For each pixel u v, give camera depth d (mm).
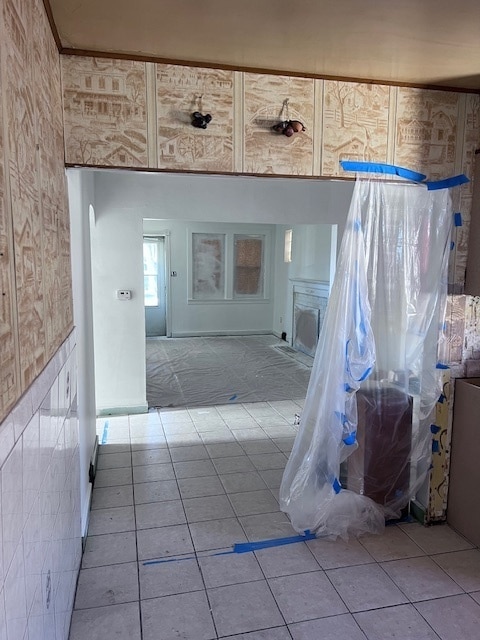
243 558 2258
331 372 2404
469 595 2018
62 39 1785
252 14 1589
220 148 2049
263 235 8523
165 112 1979
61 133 1845
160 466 3270
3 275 951
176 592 2023
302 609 1927
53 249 1605
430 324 2496
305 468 2523
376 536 2449
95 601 1963
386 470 2523
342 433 2416
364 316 2389
